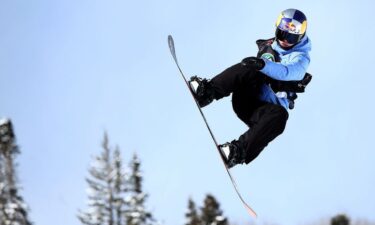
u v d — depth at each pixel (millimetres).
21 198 104875
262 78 25734
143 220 111562
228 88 25578
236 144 25062
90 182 117125
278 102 26078
